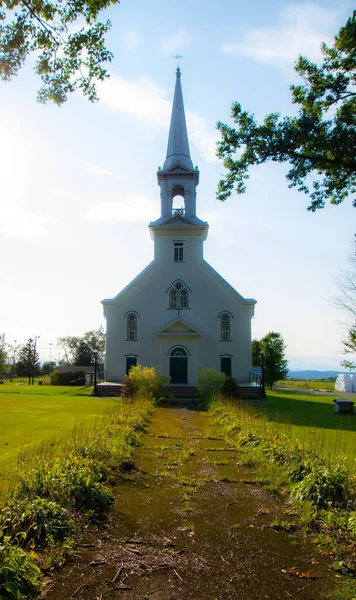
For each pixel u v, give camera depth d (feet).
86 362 339.36
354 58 48.01
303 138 48.26
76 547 19.97
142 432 48.52
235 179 54.03
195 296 120.88
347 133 46.98
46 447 37.42
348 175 52.06
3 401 85.71
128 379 91.09
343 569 18.57
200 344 119.03
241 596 16.62
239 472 33.47
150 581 17.46
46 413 65.46
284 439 38.47
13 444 39.19
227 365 118.32
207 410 76.69
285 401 100.53
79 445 32.37
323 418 68.44
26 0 28.07
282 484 29.73
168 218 125.49
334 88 49.83
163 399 90.99
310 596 16.70
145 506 25.61
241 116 51.24
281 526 22.99
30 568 16.60
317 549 20.57
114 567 18.42
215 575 18.08
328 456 31.73
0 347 305.32
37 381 233.55
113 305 120.26
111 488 28.45
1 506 20.72
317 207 55.67
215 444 44.16
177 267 122.01
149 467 34.04
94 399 95.14
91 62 31.53
